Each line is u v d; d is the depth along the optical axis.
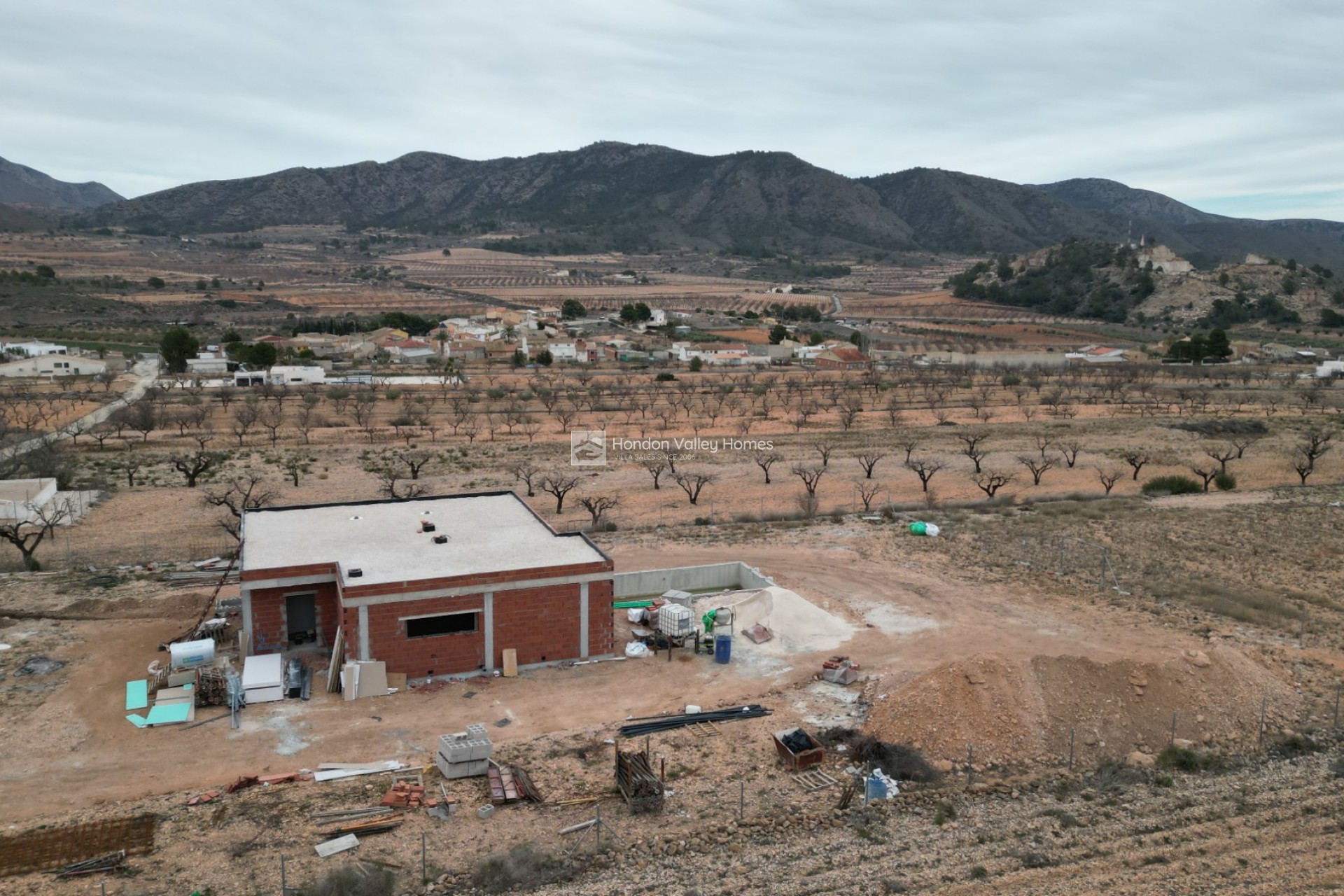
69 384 144.88
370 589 34.66
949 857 24.97
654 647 39.28
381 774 28.81
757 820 26.52
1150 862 24.72
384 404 128.88
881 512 61.66
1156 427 105.38
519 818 26.50
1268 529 57.84
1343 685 35.50
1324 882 23.66
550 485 74.62
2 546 54.88
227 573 43.81
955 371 175.38
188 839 25.12
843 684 35.72
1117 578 48.28
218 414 117.50
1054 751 30.52
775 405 129.62
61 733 31.05
